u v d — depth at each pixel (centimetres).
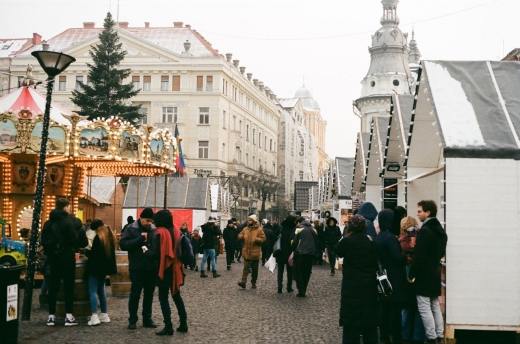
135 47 7619
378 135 2228
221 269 2712
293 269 1705
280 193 10556
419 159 1555
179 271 1082
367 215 1140
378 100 6281
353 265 867
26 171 2302
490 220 1078
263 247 2894
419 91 1447
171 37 8050
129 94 6097
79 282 1213
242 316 1291
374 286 865
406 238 996
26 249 1948
